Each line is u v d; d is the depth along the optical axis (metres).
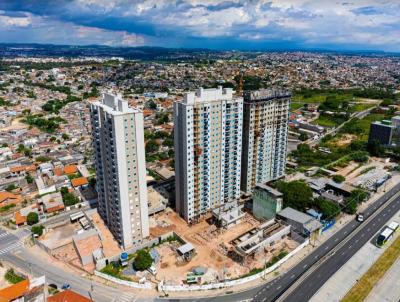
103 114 138.00
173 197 188.88
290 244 149.00
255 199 172.00
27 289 115.19
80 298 108.94
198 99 154.00
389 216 173.00
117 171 133.38
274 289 121.38
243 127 182.88
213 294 119.44
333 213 166.88
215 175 169.62
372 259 137.75
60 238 157.50
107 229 159.75
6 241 156.25
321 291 119.81
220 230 160.75
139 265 129.12
